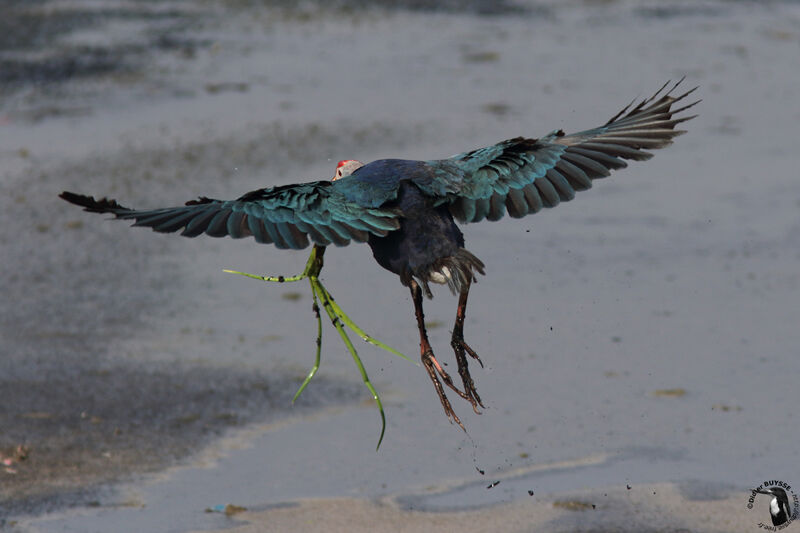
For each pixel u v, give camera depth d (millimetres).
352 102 26859
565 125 25469
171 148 23391
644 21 36562
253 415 13273
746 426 12641
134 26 33312
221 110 26062
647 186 21781
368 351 14969
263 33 33156
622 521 10656
